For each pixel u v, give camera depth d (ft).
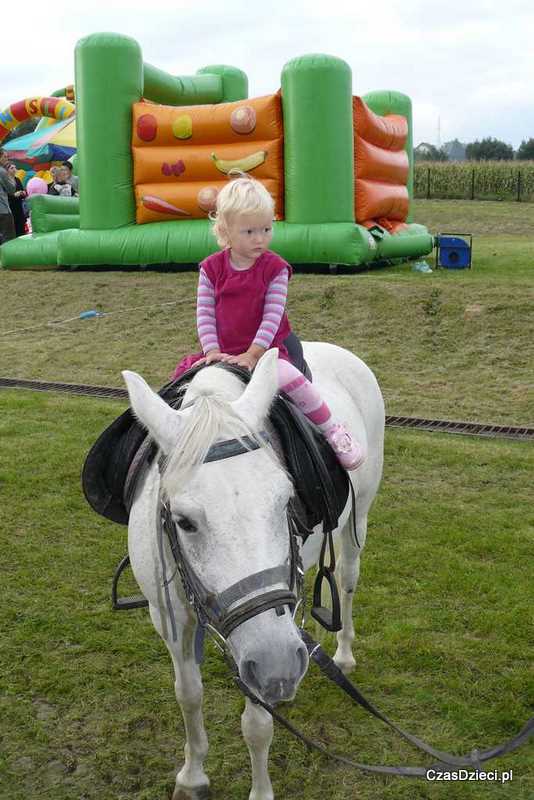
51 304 37.01
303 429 8.54
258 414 7.50
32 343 31.91
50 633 12.48
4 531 15.97
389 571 14.37
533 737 10.15
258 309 9.13
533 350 28.22
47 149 73.10
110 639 12.32
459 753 9.86
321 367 11.37
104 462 9.07
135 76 41.42
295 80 38.09
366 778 9.50
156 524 7.85
